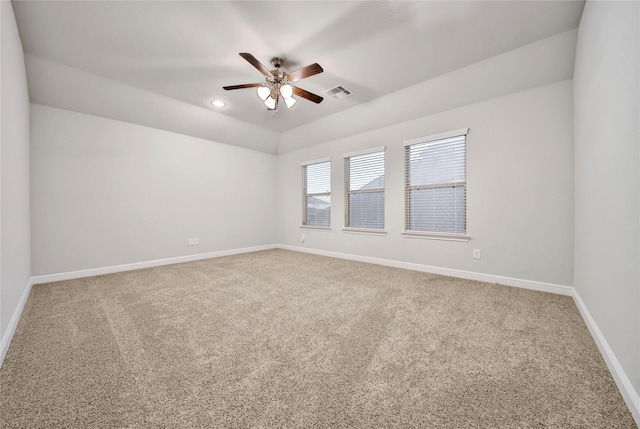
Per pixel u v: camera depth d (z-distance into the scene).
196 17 2.23
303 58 2.80
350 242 4.73
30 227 3.12
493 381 1.34
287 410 1.14
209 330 1.92
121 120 3.89
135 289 2.94
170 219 4.42
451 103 3.40
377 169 4.41
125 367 1.46
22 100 2.61
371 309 2.34
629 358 1.20
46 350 1.64
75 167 3.50
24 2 2.05
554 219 2.78
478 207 3.27
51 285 3.11
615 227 1.43
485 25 2.30
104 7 2.11
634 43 1.19
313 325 2.01
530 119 2.90
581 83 2.27
